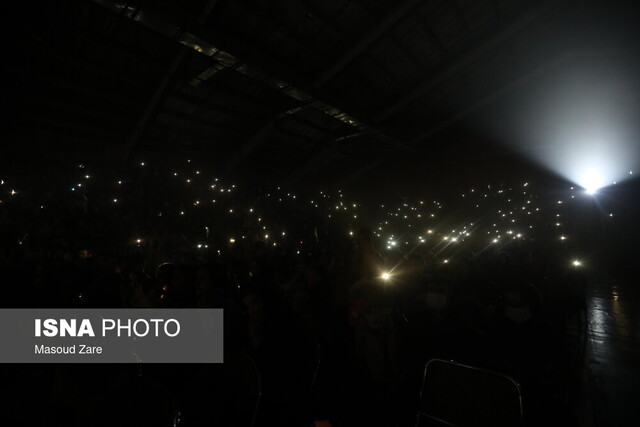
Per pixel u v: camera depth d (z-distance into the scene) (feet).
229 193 32.76
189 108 31.65
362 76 32.71
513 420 6.85
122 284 11.44
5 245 15.25
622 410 10.87
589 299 27.58
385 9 25.70
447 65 33.78
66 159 27.50
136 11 17.79
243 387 7.11
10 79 22.81
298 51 27.17
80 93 26.16
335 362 12.49
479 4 27.91
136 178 27.40
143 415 5.54
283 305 8.79
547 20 30.78
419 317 12.55
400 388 11.62
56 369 5.94
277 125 36.65
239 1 21.71
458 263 14.97
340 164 51.72
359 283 12.76
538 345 11.28
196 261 18.75
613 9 29.27
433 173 53.01
